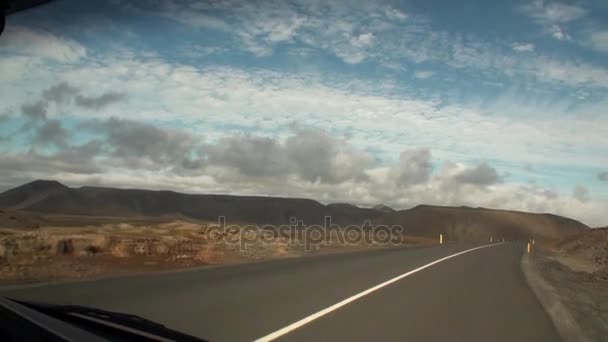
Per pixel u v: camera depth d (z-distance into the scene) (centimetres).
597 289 2419
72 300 987
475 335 888
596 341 899
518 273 2228
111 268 1822
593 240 6544
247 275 1619
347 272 1903
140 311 925
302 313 1009
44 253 2036
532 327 978
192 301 1062
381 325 936
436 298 1325
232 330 824
